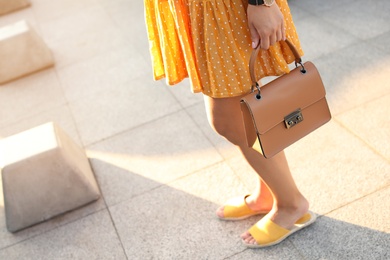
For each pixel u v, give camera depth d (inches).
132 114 141.3
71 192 108.1
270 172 81.0
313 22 159.9
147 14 77.5
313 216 89.6
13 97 170.6
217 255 89.8
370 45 138.6
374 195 92.9
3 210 115.8
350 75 128.9
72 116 149.1
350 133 110.0
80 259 97.4
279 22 64.7
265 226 88.1
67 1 253.9
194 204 103.3
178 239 95.7
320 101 73.7
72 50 194.4
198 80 72.8
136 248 96.4
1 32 185.8
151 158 121.0
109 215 106.6
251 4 63.4
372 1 161.2
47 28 225.0
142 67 166.2
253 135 73.1
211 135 123.4
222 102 74.0
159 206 105.3
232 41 67.5
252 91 69.7
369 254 82.0
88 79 168.6
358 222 88.4
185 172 113.2
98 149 129.6
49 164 105.0
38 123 150.6
